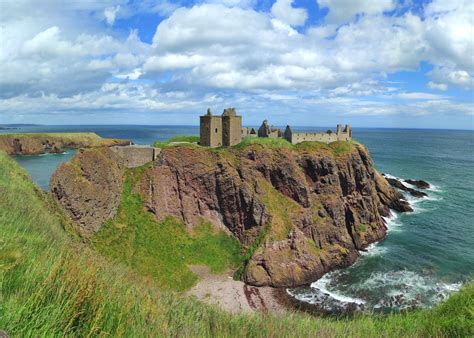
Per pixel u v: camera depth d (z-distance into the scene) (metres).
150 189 74.81
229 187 76.69
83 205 60.53
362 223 82.06
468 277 62.53
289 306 56.53
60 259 12.18
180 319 15.04
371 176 91.62
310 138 91.19
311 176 82.81
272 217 72.75
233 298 58.84
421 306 54.00
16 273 11.03
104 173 67.81
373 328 20.41
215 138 85.44
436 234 83.94
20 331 8.22
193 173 77.75
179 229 73.19
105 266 19.05
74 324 10.14
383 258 72.38
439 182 141.25
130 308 12.36
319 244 74.69
